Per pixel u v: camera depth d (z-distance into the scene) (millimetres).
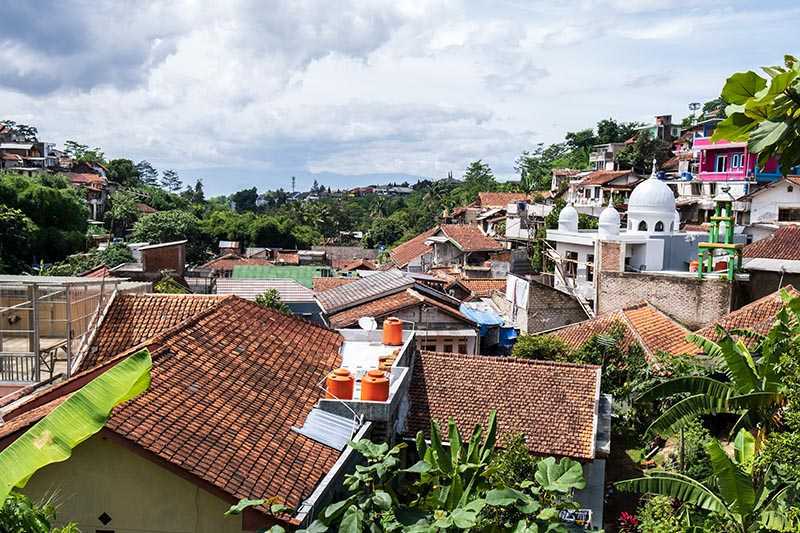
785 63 5402
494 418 12695
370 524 8859
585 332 26641
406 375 16000
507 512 10023
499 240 56750
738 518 11430
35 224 58656
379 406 13320
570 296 32875
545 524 9102
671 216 39062
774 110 5383
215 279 39344
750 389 13648
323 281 39781
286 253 74812
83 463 9953
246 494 9695
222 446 10539
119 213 86938
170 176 167500
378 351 18078
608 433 16922
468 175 122062
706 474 16422
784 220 47344
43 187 60281
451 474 10523
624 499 17719
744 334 17062
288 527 9500
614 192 66562
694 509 13734
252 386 13023
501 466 13188
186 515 9922
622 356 23297
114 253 51750
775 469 12484
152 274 36312
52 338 18203
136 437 9617
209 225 87812
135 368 7258
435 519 8805
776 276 28359
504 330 32188
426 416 17000
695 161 64875
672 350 23031
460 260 53844
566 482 9523
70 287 16922
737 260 29188
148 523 9953
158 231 76875
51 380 15945
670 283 29703
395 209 132500
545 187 94375
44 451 6652
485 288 42094
